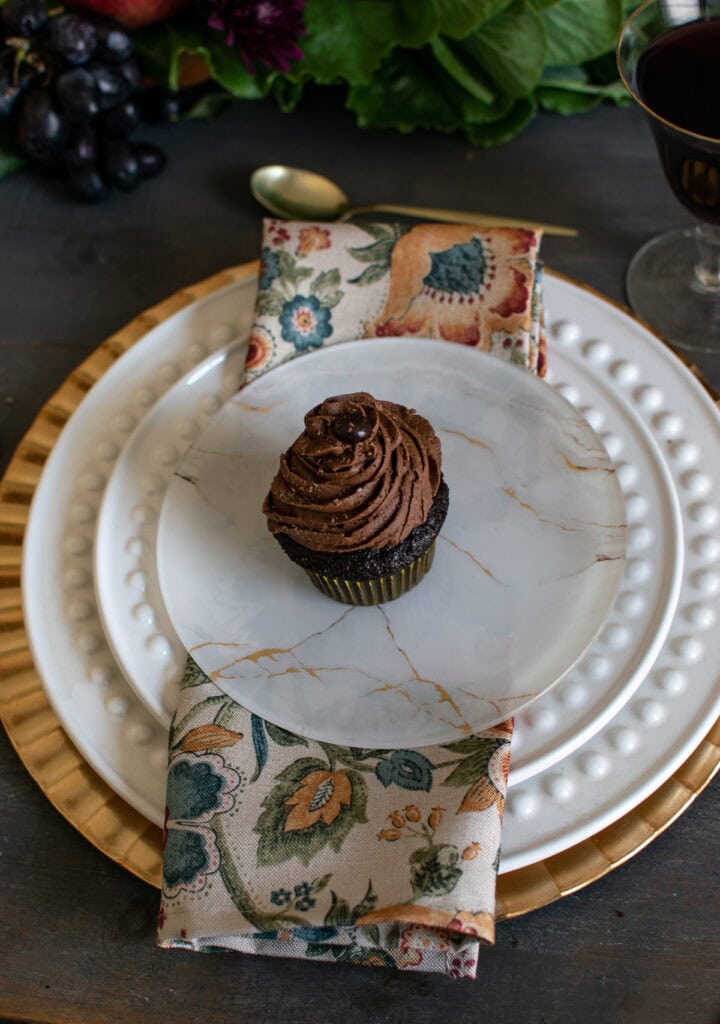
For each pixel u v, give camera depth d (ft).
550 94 2.01
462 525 1.43
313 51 1.89
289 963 1.26
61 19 1.76
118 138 1.95
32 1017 1.24
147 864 1.27
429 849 1.18
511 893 1.23
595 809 1.26
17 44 1.77
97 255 1.95
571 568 1.37
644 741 1.30
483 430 1.48
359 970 1.26
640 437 1.52
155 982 1.26
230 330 1.67
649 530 1.44
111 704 1.37
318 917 1.15
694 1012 1.22
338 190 1.94
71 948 1.28
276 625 1.38
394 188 1.98
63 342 1.85
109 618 1.40
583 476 1.42
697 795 1.30
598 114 2.05
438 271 1.59
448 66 1.87
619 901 1.29
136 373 1.65
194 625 1.36
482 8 1.76
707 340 1.75
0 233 1.99
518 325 1.54
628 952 1.26
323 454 1.29
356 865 1.19
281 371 1.54
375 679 1.32
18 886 1.33
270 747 1.28
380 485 1.30
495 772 1.22
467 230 1.61
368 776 1.25
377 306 1.59
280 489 1.32
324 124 2.08
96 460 1.58
